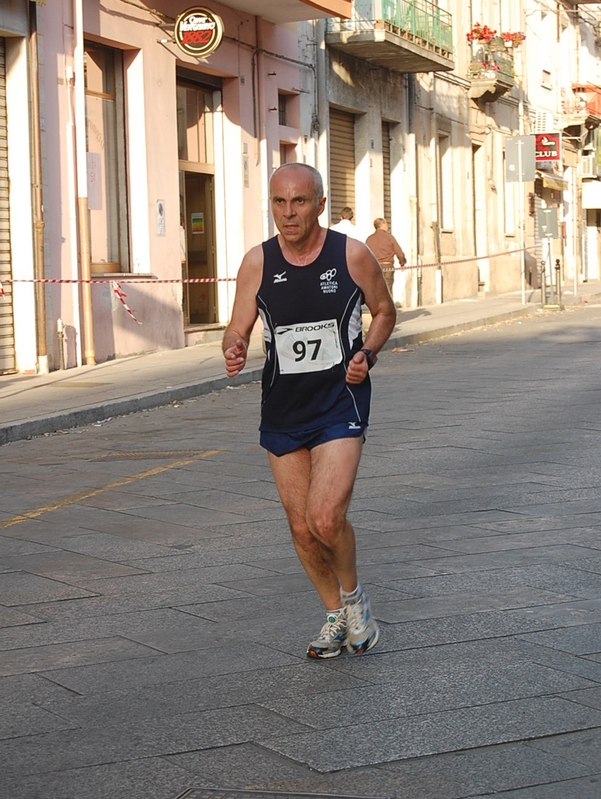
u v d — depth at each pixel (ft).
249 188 135.85
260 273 29.53
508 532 44.16
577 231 288.51
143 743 25.26
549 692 27.61
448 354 117.08
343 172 166.71
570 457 59.11
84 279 105.91
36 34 98.78
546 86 258.57
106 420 80.69
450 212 203.21
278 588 37.50
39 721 26.76
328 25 155.63
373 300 29.58
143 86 115.34
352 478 29.17
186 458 63.36
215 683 28.94
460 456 60.64
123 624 34.17
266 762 24.04
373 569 39.37
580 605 34.68
